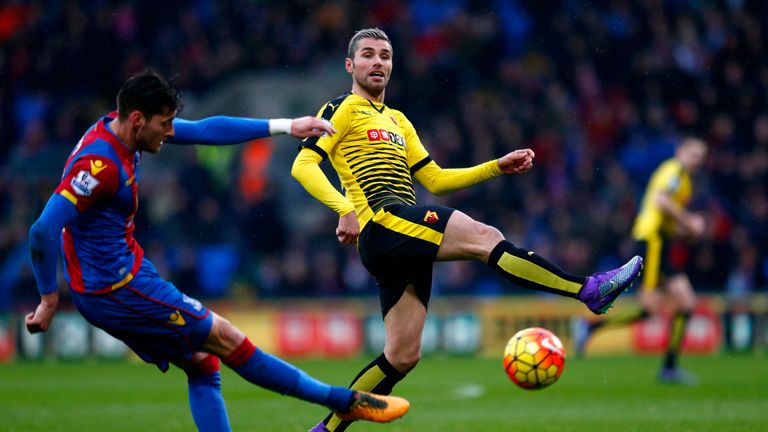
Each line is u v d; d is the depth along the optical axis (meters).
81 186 15.99
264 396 37.09
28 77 78.12
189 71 78.38
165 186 72.62
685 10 80.81
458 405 32.31
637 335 58.16
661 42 78.31
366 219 20.48
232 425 27.44
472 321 59.38
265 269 63.78
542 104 74.62
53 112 76.44
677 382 39.16
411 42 76.62
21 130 76.56
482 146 69.62
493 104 73.88
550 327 58.84
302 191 74.19
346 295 62.81
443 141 69.44
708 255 62.38
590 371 45.88
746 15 81.38
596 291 18.98
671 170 40.28
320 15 79.06
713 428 25.06
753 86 77.94
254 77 78.00
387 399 17.75
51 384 42.94
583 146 73.69
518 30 78.62
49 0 81.12
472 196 66.19
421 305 20.48
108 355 58.09
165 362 17.41
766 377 41.59
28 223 68.38
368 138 20.89
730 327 58.28
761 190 69.12
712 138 74.44
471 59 76.50
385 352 20.59
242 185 69.94
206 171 69.56
